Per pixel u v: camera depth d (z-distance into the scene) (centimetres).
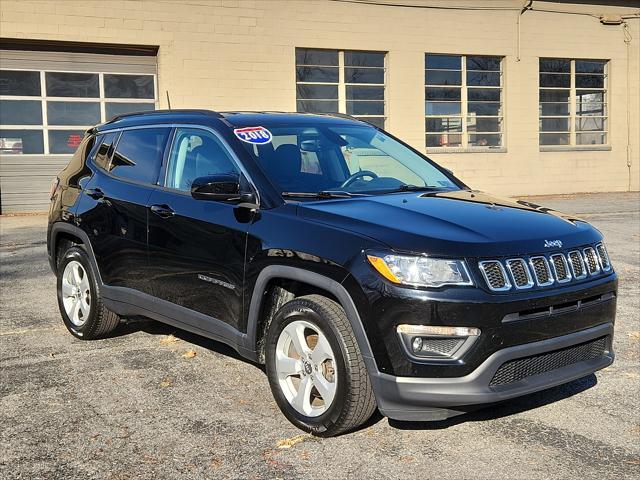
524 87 1923
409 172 523
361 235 376
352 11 1717
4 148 1498
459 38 1834
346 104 1755
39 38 1461
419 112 1811
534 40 1919
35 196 1528
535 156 1956
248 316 427
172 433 404
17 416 430
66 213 603
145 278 516
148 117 567
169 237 488
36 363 530
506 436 396
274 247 408
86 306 585
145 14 1535
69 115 1536
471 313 351
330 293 386
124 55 1564
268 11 1638
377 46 1750
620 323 634
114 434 403
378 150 529
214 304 455
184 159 508
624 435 396
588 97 2027
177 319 490
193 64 1584
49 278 845
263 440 393
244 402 451
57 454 379
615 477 347
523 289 367
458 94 1869
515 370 368
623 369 510
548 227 405
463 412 368
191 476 352
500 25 1875
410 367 353
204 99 1600
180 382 488
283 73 1666
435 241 364
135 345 576
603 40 2003
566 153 1992
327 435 389
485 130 1914
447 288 353
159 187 517
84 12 1488
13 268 906
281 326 407
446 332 351
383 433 400
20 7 1442
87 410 439
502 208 434
